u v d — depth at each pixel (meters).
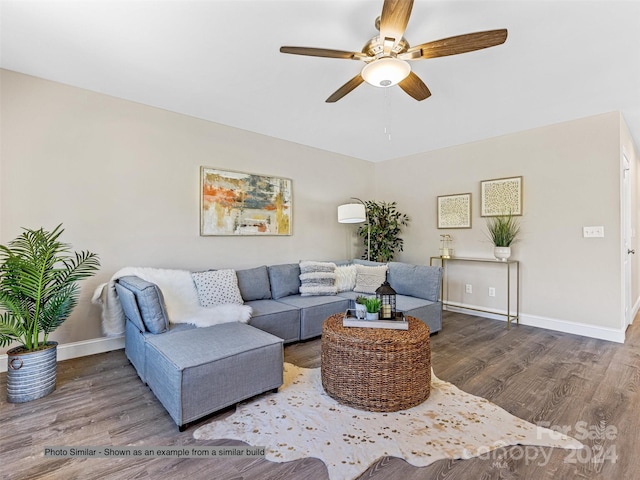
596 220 3.30
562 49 2.15
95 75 2.55
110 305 2.68
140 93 2.88
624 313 3.26
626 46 2.11
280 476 1.42
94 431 1.74
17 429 1.75
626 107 3.11
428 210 4.80
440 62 2.32
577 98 2.92
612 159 3.20
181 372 1.72
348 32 2.00
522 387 2.23
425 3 1.73
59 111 2.67
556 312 3.57
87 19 1.87
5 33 2.00
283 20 1.89
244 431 1.74
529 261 3.76
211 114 3.37
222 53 2.23
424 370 2.03
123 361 2.70
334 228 4.89
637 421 1.82
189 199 3.40
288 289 3.71
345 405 1.99
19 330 2.11
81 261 2.72
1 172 2.44
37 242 2.15
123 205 3.00
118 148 2.97
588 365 2.60
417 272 3.72
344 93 2.32
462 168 4.39
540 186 3.68
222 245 3.66
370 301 2.32
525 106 3.11
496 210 4.03
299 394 2.14
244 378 1.98
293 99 3.00
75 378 2.37
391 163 5.29
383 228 4.97
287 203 4.27
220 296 3.04
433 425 1.79
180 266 3.34
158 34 2.02
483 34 1.62
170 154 3.28
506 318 3.97
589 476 1.41
